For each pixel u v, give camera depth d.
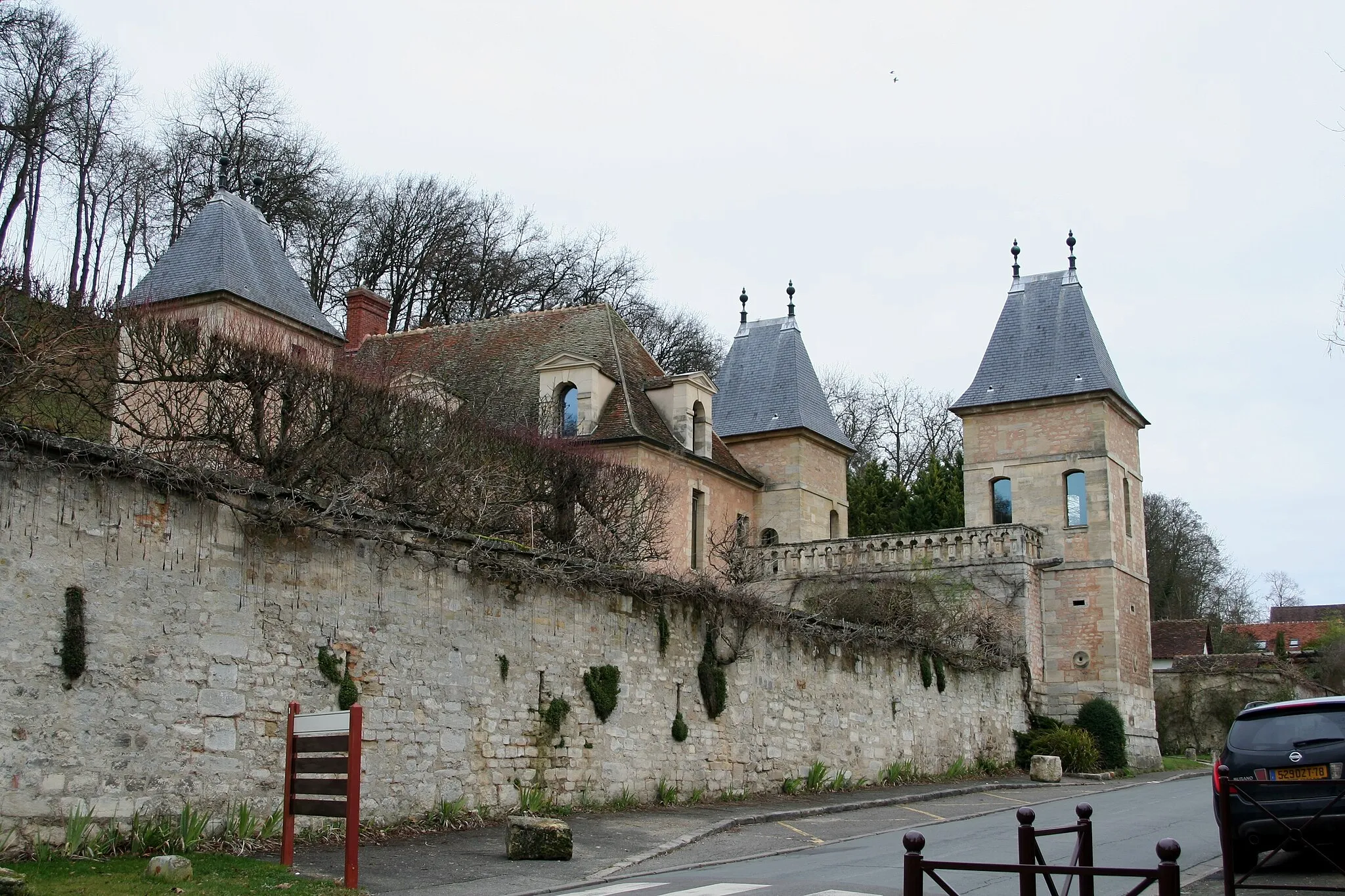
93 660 11.91
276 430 17.94
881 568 34.81
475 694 16.20
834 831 17.08
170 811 12.39
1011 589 33.72
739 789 21.09
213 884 10.53
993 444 37.19
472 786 15.92
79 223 40.59
